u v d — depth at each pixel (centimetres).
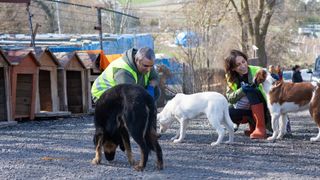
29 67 1258
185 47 2484
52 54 1320
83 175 635
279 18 4256
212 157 764
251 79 945
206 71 2231
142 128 636
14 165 698
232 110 958
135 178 617
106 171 657
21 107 1277
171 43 3400
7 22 3616
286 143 899
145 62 752
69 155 776
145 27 4744
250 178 623
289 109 922
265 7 3428
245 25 3325
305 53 5053
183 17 3222
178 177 623
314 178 626
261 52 3412
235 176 634
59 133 1048
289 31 4288
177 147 855
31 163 712
